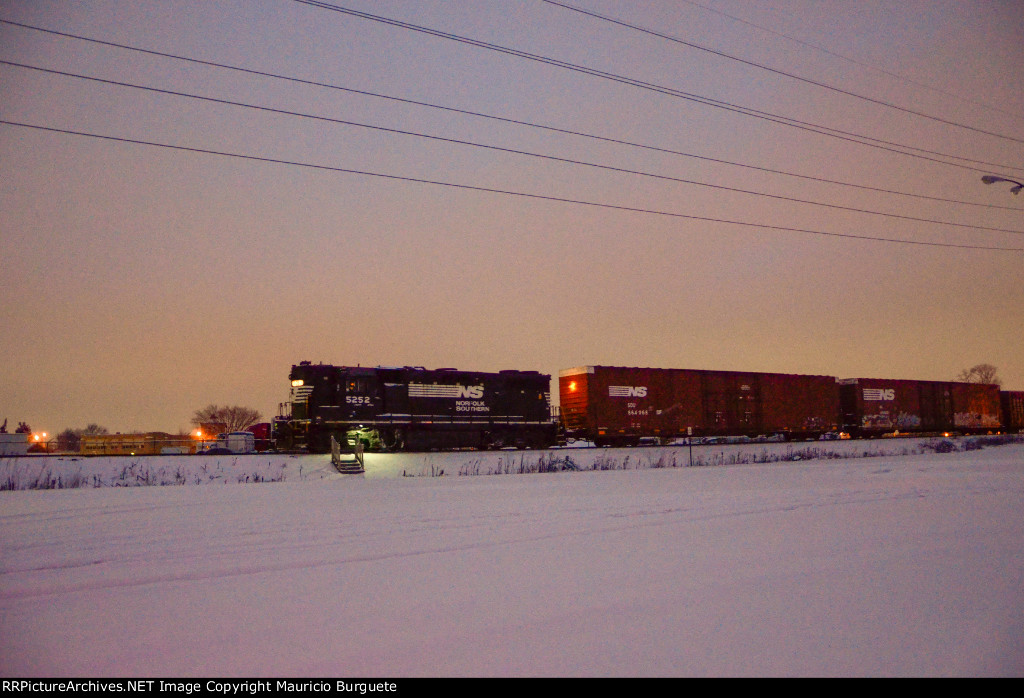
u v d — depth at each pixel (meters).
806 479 22.86
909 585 8.35
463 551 10.51
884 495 17.12
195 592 8.26
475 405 38.28
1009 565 9.35
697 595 7.95
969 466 27.30
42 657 6.25
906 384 52.31
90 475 27.27
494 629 6.87
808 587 8.27
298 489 20.84
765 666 5.96
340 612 7.42
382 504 16.36
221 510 15.34
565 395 42.53
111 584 8.67
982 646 6.44
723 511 14.51
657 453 38.53
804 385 48.16
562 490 19.94
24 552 10.53
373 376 36.19
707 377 44.34
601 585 8.40
